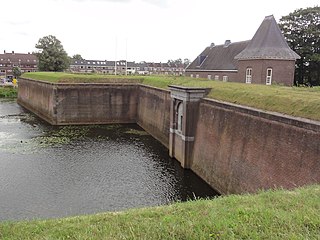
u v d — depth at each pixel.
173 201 17.39
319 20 45.97
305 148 12.47
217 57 52.91
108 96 41.84
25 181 19.98
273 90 19.91
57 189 18.83
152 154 26.94
